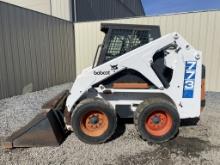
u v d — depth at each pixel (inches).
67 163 105.1
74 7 382.0
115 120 125.6
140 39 139.2
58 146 121.9
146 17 305.4
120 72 133.9
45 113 128.2
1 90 225.5
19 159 108.2
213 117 172.6
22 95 250.8
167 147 121.9
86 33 351.3
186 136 136.3
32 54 272.2
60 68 333.4
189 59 131.4
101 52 138.7
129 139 132.3
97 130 127.0
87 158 109.8
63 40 336.5
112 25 138.6
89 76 130.1
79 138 125.2
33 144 120.8
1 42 223.3
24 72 259.1
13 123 156.2
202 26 279.3
